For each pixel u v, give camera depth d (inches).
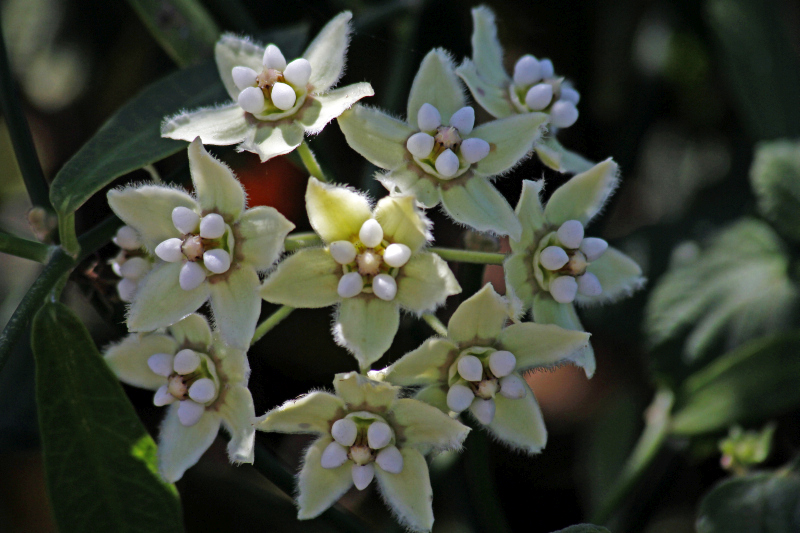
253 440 9.7
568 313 10.0
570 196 10.0
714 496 10.6
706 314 11.3
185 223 9.7
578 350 9.8
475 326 9.7
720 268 11.4
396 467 9.7
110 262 10.2
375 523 11.6
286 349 11.5
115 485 10.0
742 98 11.7
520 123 9.9
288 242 9.8
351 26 10.0
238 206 9.7
